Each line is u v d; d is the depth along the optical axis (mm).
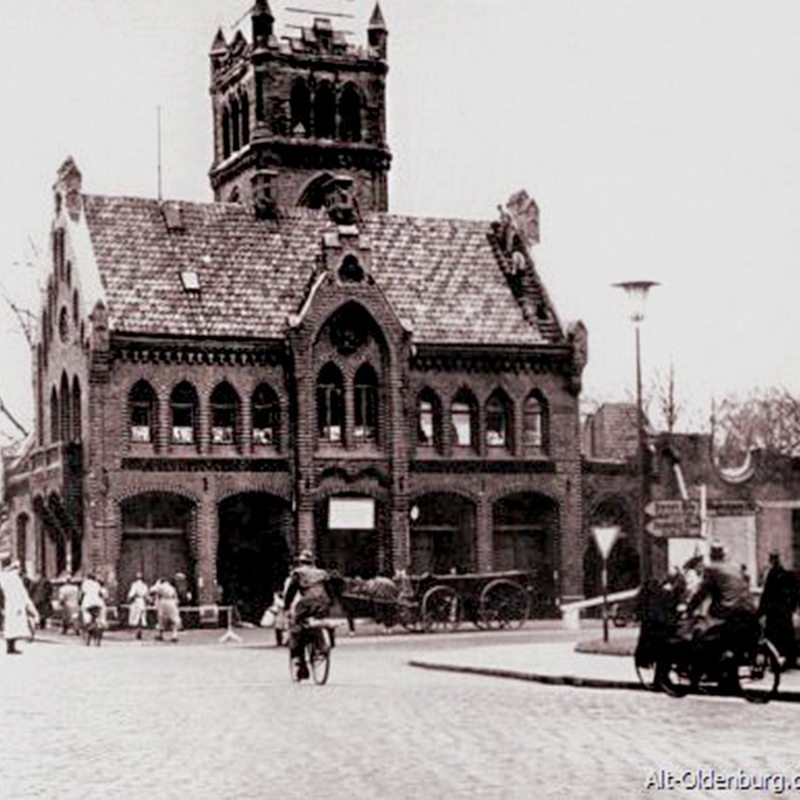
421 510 72875
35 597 69125
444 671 38125
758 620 28047
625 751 19766
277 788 16750
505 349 73438
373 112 87875
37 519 74812
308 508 69188
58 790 16859
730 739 21203
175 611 59250
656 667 29391
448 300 75000
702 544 57500
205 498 68062
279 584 69812
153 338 67625
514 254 77375
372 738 21609
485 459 72750
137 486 67125
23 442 85812
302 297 71750
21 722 25031
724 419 120938
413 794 16125
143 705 28203
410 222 77688
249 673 38188
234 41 88938
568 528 74125
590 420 91812
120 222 72062
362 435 71000
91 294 68062
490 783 16875
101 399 66812
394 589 61531
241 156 87312
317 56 87125
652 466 74812
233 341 68938
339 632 61125
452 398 72750
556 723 23594
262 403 69812
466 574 70125
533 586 74125
